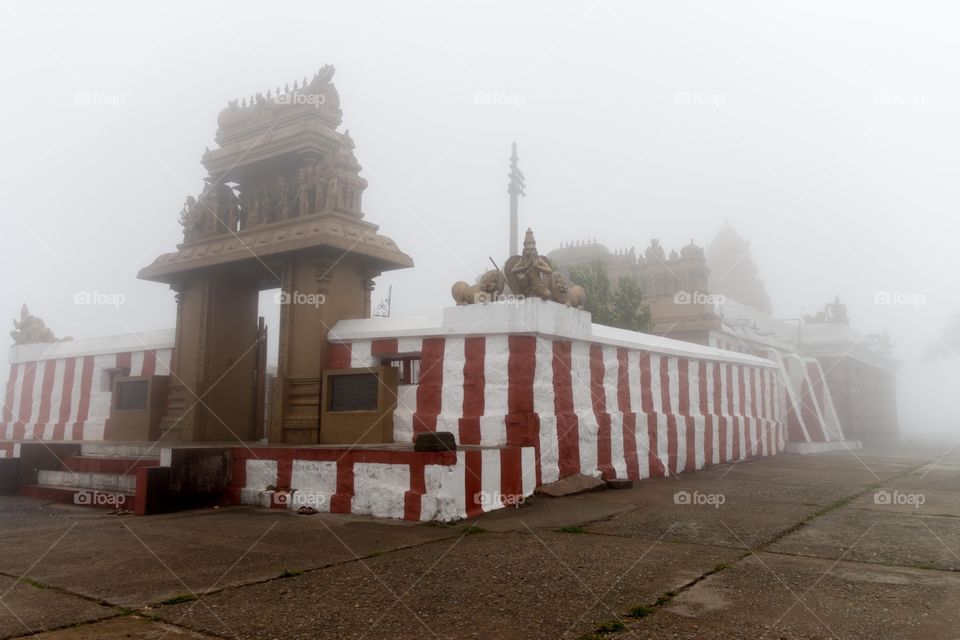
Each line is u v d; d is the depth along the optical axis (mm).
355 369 13375
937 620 5074
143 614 5352
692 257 33688
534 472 11766
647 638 4750
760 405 24406
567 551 7535
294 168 15938
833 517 9781
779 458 23203
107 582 6309
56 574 6621
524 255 12672
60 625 5070
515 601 5637
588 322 13977
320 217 14500
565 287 13469
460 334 12758
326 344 14227
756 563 6918
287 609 5461
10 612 5391
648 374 16688
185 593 5922
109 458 13438
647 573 6512
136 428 16312
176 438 15703
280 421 14094
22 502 12758
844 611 5305
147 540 8367
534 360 12266
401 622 5129
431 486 9781
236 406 16250
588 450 13492
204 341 15742
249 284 16906
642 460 15430
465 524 9398
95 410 19469
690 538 8250
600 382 14453
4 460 13836
